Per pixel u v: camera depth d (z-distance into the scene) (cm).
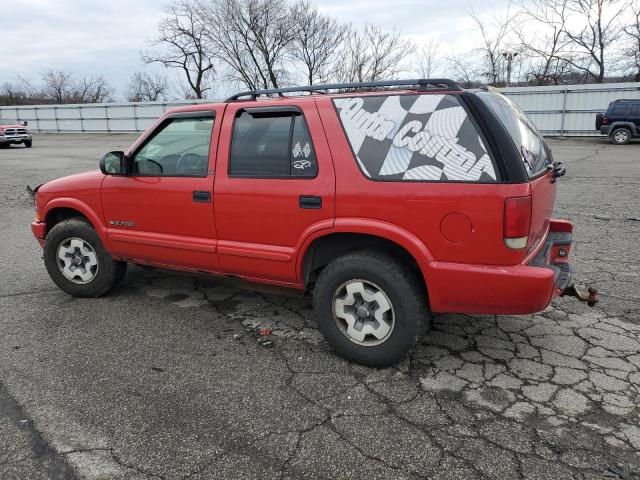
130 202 407
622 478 227
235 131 359
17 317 414
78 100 5731
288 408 285
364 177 307
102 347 361
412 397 294
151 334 382
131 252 420
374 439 257
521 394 295
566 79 3206
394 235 299
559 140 2186
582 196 907
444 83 303
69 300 452
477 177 279
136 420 275
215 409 285
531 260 300
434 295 298
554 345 354
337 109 322
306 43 3575
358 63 3438
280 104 341
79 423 273
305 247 333
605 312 406
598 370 319
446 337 369
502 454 244
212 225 370
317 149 323
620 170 1235
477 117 284
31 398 297
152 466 240
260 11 3597
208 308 432
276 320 406
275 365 334
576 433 259
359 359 329
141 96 5594
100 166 403
